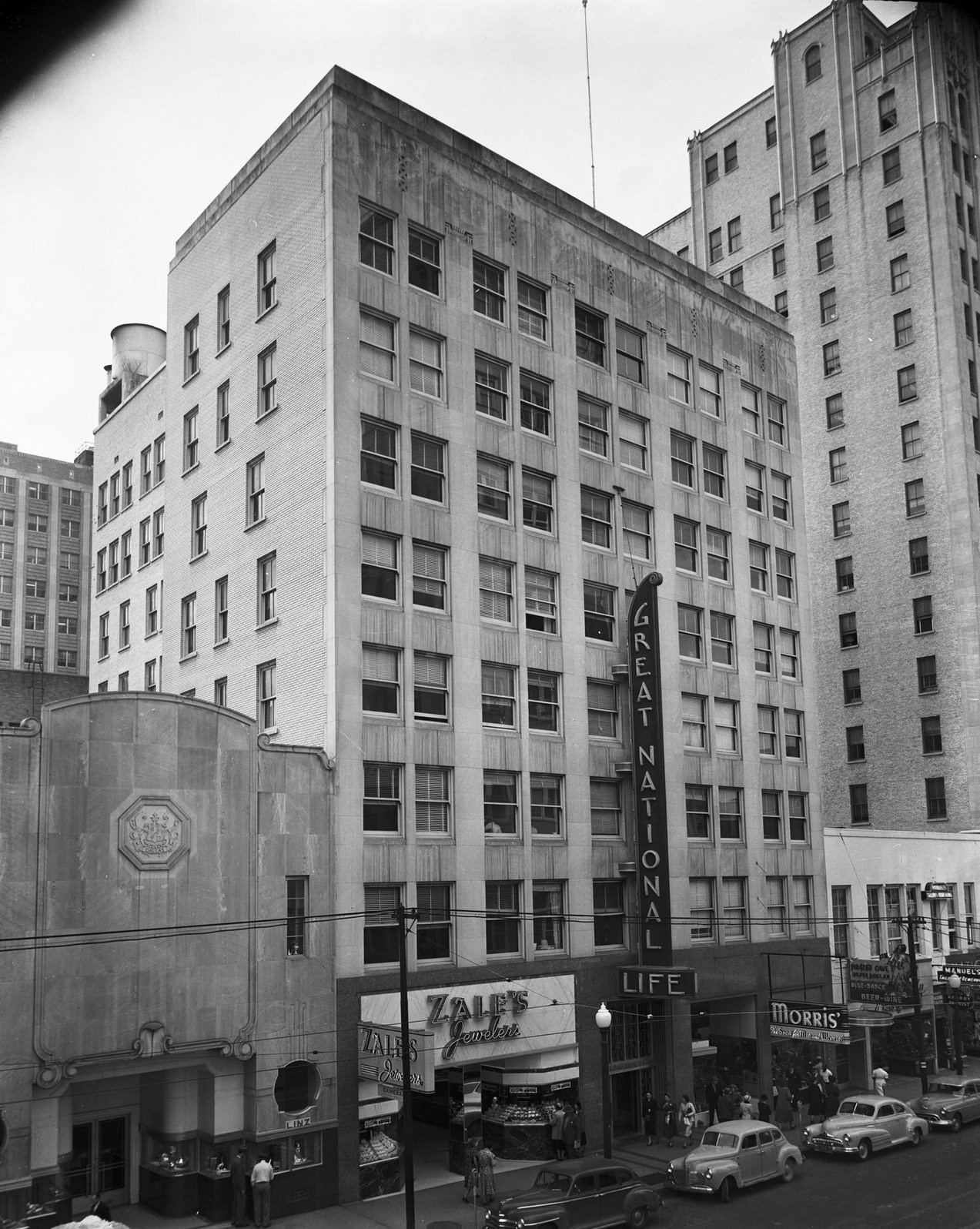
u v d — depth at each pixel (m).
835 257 72.62
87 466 121.38
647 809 39.66
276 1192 29.41
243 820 30.42
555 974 36.97
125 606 49.59
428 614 35.69
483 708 37.06
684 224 84.56
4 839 26.44
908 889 53.75
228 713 30.53
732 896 44.44
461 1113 34.00
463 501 37.31
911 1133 36.62
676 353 46.84
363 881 32.56
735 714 46.38
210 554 40.25
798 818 48.50
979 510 65.31
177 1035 28.34
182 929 28.84
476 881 35.38
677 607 44.66
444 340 37.84
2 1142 25.56
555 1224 26.64
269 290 38.38
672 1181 31.55
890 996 42.78
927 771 64.25
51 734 27.47
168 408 44.25
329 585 33.50
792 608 50.41
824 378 72.12
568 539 40.66
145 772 28.78
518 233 40.88
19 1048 25.98
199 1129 29.91
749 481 49.62
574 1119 35.78
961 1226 26.55
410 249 37.47
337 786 32.44
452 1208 30.02
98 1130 30.11
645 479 44.16
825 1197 30.27
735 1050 44.12
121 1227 24.44
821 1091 42.47
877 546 68.19
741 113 80.00
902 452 67.56
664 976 37.47
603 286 43.88
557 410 41.16
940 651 64.50
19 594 114.44
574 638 40.16
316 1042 30.83
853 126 72.56
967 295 68.12
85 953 27.23
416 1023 32.62
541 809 38.22
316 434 34.81
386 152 36.94
